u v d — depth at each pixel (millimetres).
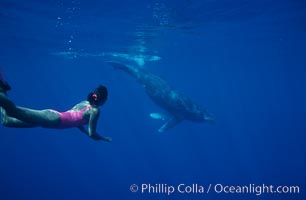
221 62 43969
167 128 18234
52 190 29250
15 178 31969
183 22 19641
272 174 31781
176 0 14719
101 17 18297
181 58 38500
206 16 18297
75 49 31016
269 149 42656
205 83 83875
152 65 44031
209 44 28672
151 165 35719
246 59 41688
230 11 17453
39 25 21312
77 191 29016
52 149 43344
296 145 44375
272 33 24828
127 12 17047
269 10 17594
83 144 46031
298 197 25594
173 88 19141
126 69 21766
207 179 30375
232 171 33000
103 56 35000
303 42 29922
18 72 61000
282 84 93625
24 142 46750
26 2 15836
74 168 35406
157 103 19906
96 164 36906
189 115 18734
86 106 6039
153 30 21938
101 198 27406
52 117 5609
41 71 57562
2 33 25219
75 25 20656
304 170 32562
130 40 25625
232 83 85312
